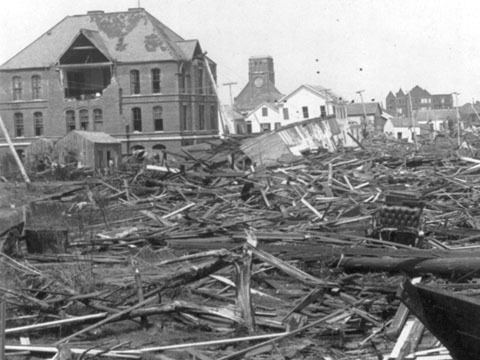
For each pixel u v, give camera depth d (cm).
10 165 6512
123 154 7331
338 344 1405
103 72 8294
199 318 1563
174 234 2630
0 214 2394
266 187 3662
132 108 7919
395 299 1605
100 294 1667
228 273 1933
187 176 4409
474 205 3216
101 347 1368
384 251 1816
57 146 6562
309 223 2759
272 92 15625
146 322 1545
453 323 1132
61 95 7925
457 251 1861
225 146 5806
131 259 2233
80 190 4084
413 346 1315
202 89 8544
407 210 2152
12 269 1941
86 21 8319
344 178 4072
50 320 1570
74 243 2488
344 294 1648
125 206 3591
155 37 7994
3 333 1157
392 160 5303
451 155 5578
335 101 12300
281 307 1688
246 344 1403
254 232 2312
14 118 8050
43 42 8175
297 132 6512
